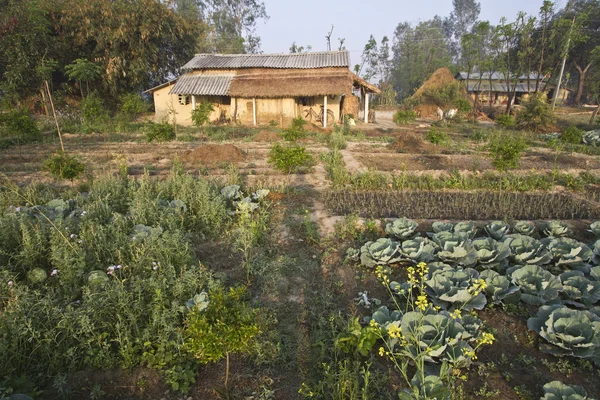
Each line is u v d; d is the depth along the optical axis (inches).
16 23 835.4
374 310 165.9
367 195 332.8
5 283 159.2
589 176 388.5
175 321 141.6
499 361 138.5
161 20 1027.9
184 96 919.0
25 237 188.4
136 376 126.6
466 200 319.6
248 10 1872.5
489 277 176.2
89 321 133.6
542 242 221.1
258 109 908.0
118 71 981.2
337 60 901.2
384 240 210.5
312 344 142.7
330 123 904.3
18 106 850.8
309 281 189.5
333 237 242.5
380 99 1739.7
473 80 1531.7
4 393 107.3
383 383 125.6
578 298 168.7
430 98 1272.1
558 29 1066.7
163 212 238.5
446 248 201.0
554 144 600.7
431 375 118.9
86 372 126.6
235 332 106.5
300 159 345.1
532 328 148.3
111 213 249.9
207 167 430.9
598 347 137.0
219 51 1712.6
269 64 908.0
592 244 229.5
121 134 704.4
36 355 129.5
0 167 412.5
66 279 166.4
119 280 163.5
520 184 355.6
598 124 860.6
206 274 171.3
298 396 121.5
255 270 194.1
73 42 956.6
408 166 446.6
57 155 361.7
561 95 1563.7
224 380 127.5
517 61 1230.3
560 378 130.0
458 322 144.8
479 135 693.3
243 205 246.1
